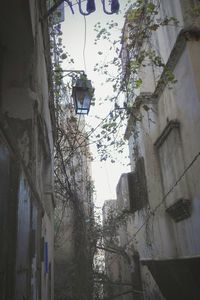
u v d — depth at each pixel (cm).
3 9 377
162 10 1048
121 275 1930
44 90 680
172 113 1006
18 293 282
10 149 256
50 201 804
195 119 830
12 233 258
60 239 1552
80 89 845
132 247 1595
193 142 848
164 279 1113
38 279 459
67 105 1054
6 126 235
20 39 425
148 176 1155
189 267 899
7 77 459
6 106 455
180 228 962
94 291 1579
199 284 891
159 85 1098
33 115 466
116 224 1734
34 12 443
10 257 252
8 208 247
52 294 892
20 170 289
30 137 450
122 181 1464
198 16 884
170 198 1018
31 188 373
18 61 451
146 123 1172
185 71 880
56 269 1517
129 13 915
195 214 842
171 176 1022
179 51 902
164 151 1078
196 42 862
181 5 902
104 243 1783
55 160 1132
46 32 696
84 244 1466
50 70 833
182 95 911
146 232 1233
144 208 1269
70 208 1510
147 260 1201
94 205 1720
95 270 1667
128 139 1465
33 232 393
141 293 1480
